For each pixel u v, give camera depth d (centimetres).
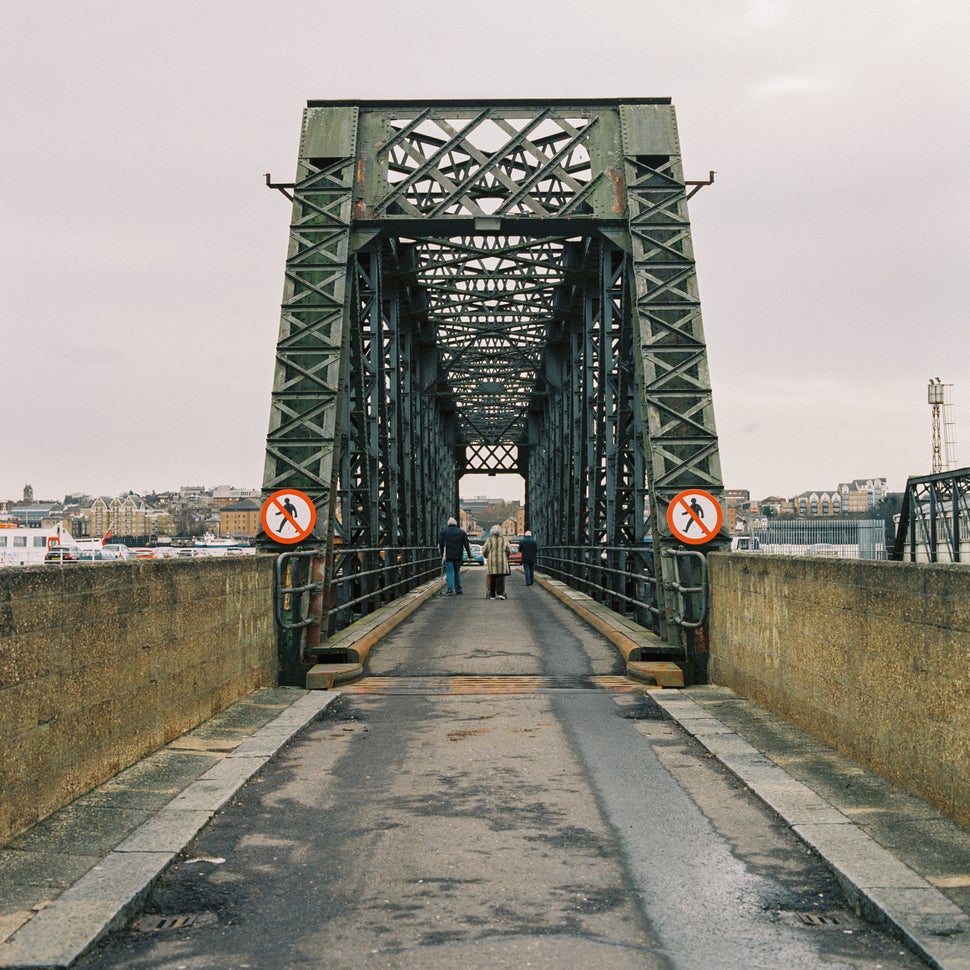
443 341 3375
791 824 609
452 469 5531
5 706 559
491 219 1550
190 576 903
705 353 1459
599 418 2178
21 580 578
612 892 509
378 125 1571
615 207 1557
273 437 1412
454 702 1109
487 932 457
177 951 441
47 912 468
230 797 684
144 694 786
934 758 630
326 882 527
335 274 1482
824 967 419
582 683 1230
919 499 1528
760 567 1030
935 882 497
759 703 1038
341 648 1282
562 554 3241
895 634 689
